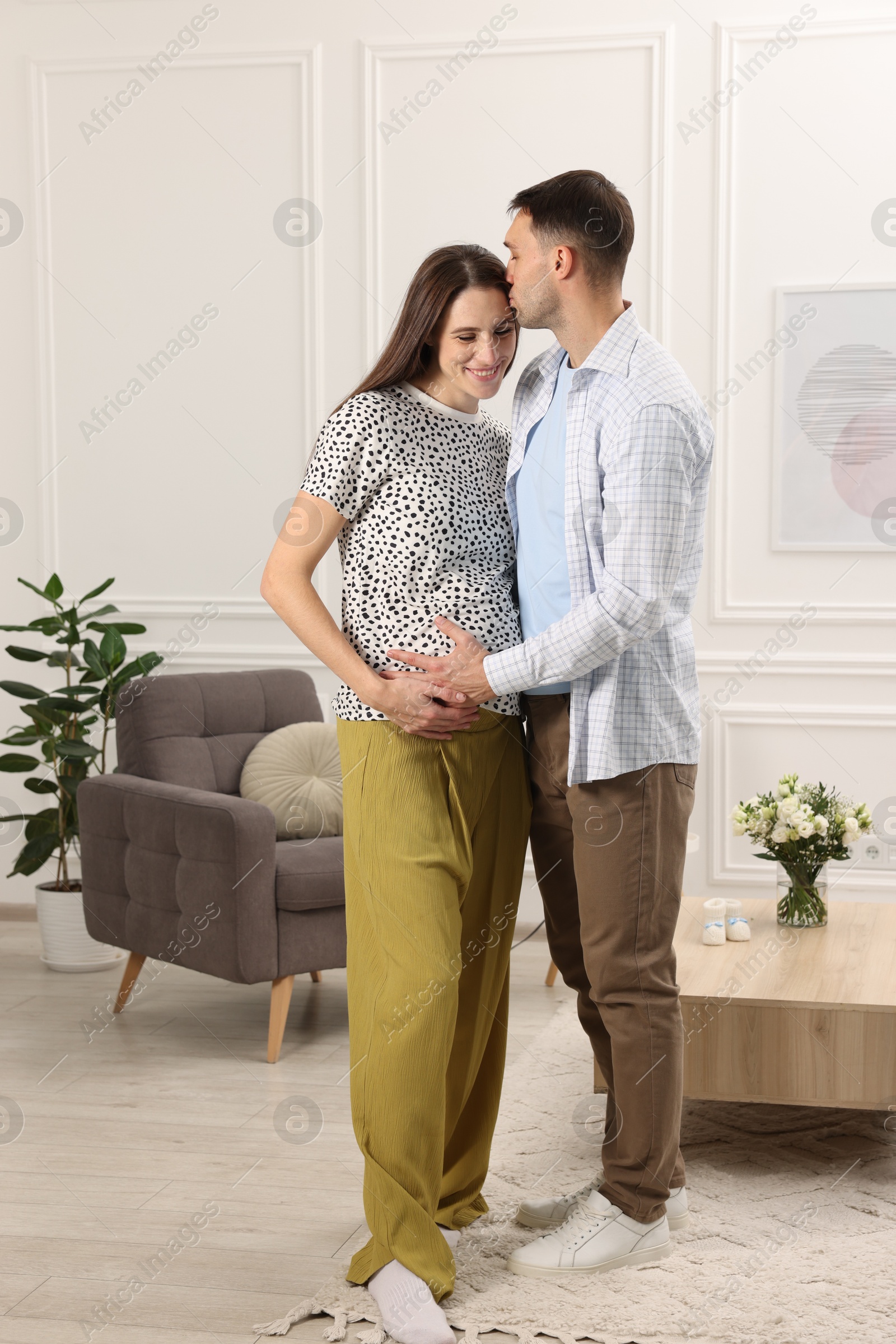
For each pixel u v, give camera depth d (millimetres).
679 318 4199
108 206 4469
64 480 4547
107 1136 2668
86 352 4512
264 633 4477
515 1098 2852
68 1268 2098
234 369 4445
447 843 1944
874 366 4094
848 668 4156
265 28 4348
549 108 4215
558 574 1984
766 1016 2471
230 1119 2762
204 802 3203
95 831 3553
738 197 4137
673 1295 1970
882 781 4160
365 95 4285
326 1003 3658
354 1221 2266
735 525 4211
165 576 4520
